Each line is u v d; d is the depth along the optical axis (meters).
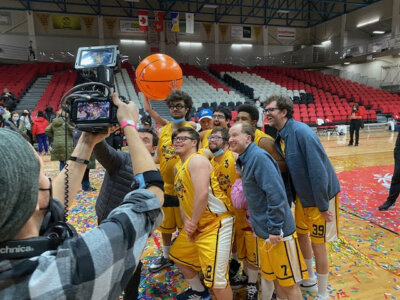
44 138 8.33
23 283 0.48
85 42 17.44
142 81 2.32
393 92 15.52
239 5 17.66
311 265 2.26
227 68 18.22
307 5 20.14
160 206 0.68
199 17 19.27
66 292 0.49
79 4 16.11
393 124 12.21
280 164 2.11
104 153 1.67
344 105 13.58
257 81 16.22
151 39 18.58
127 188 1.79
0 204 0.46
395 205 4.09
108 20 17.69
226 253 1.83
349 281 2.37
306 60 19.89
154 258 2.79
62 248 0.53
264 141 2.20
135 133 0.79
